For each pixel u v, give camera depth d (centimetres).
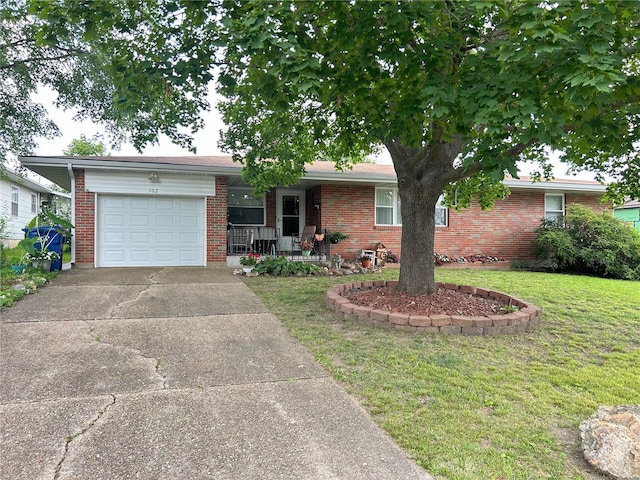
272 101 465
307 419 272
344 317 541
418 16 374
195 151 736
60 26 400
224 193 1066
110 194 988
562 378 356
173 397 301
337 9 400
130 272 900
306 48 406
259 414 278
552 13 303
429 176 594
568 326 538
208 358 385
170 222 1038
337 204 1204
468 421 276
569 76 297
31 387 312
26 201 1773
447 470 220
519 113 315
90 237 969
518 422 277
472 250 1319
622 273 1105
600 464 223
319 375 350
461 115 389
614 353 432
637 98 392
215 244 1059
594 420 251
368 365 374
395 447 242
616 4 316
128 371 348
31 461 217
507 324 496
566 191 1362
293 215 1345
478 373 362
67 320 500
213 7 402
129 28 435
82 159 926
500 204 1341
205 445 238
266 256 1015
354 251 1218
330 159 995
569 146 597
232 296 672
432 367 372
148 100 492
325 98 470
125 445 236
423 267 617
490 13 399
